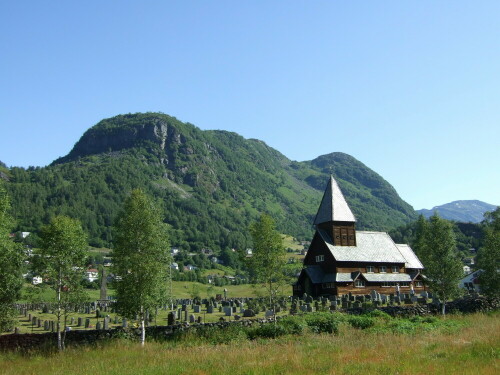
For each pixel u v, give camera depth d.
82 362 28.69
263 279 50.47
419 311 49.69
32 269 39.72
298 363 22.77
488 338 26.80
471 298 56.25
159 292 41.16
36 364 29.44
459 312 49.28
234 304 74.69
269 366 22.47
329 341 30.62
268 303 54.69
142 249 41.53
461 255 61.22
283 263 50.69
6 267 36.88
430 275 60.00
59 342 36.28
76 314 71.69
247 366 22.86
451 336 29.92
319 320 38.59
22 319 66.12
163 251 42.22
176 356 27.77
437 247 59.59
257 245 50.44
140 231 41.84
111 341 37.25
